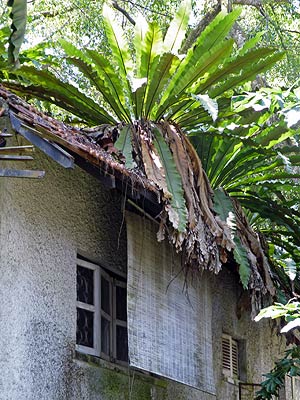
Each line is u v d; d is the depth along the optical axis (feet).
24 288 20.65
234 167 27.81
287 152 27.71
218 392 29.04
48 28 45.80
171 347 24.39
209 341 26.91
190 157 25.44
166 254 24.86
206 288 27.25
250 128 27.14
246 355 31.07
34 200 21.67
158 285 24.25
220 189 26.37
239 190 28.81
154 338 23.59
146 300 23.56
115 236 24.84
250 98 26.66
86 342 23.47
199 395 28.12
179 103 25.57
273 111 27.48
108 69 24.13
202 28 44.01
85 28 45.52
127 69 25.12
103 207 24.52
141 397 24.97
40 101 28.81
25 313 20.57
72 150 20.06
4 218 20.15
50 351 21.31
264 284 27.02
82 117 25.95
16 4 14.78
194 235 23.30
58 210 22.62
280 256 30.83
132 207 23.52
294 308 23.75
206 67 24.66
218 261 24.09
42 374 20.85
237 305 30.63
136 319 22.95
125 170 21.34
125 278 25.79
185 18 25.53
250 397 30.71
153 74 24.12
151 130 24.75
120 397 24.00
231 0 44.83
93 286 24.14
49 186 22.40
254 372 31.27
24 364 20.24
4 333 19.62
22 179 21.30
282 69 47.01
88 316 23.73
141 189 21.75
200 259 23.62
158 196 22.26
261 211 29.48
